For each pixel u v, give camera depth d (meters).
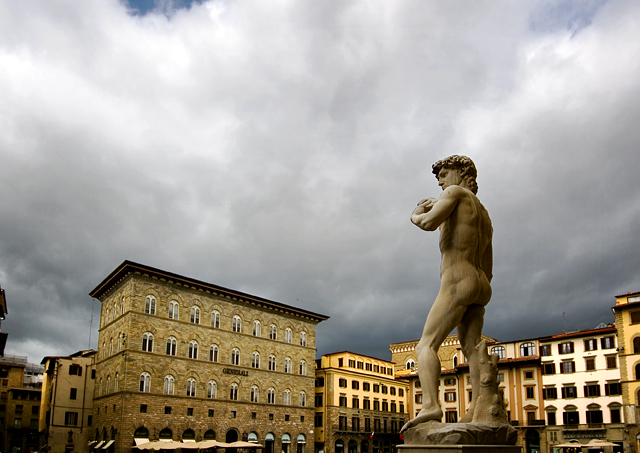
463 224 6.73
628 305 66.00
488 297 6.86
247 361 77.06
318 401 91.25
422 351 6.51
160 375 66.38
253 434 74.81
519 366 77.38
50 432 71.06
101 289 75.00
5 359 124.12
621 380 65.06
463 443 5.71
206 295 74.19
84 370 75.69
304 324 87.44
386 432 97.75
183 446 60.75
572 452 69.06
